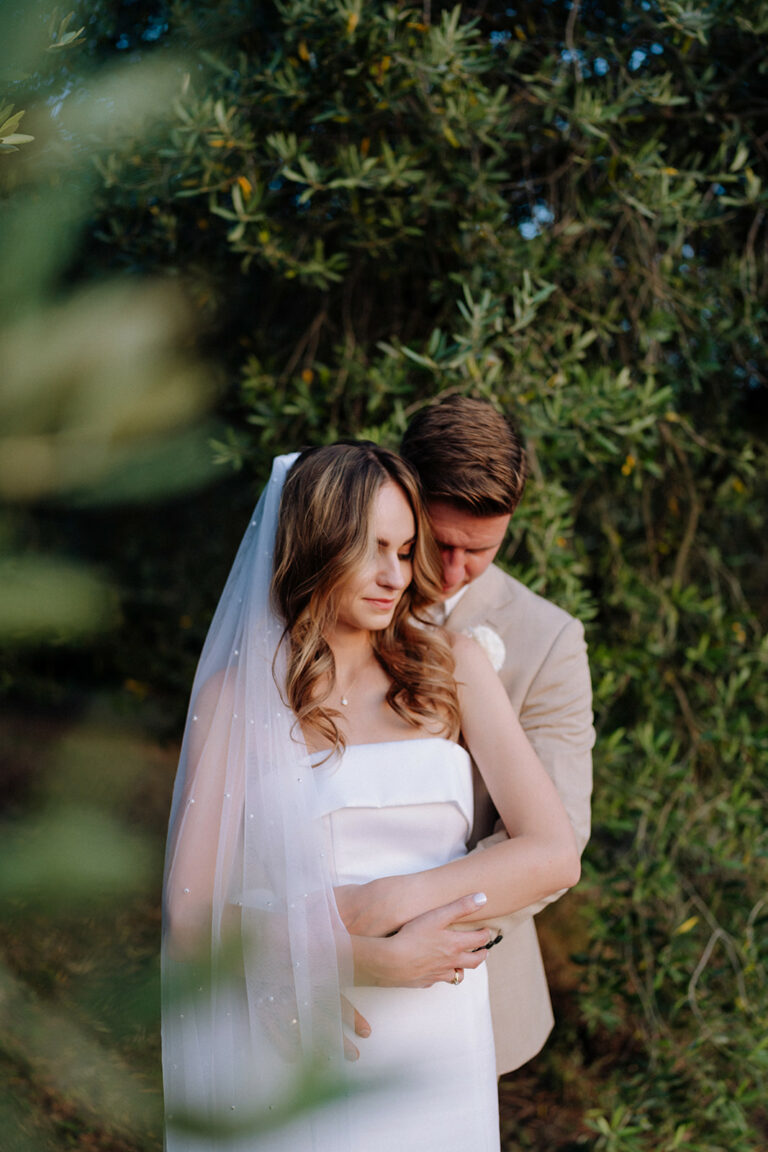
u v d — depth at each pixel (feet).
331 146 8.58
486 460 5.34
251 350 9.68
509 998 6.22
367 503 4.99
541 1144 9.29
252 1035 3.29
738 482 9.88
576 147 8.65
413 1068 1.58
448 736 5.37
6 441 1.34
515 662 6.01
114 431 1.36
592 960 9.48
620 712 10.00
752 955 8.99
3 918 1.25
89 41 1.58
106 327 1.35
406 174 7.93
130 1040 1.31
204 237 9.02
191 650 10.33
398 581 5.06
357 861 5.09
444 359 7.98
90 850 1.20
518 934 6.33
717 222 8.70
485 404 5.64
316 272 8.55
